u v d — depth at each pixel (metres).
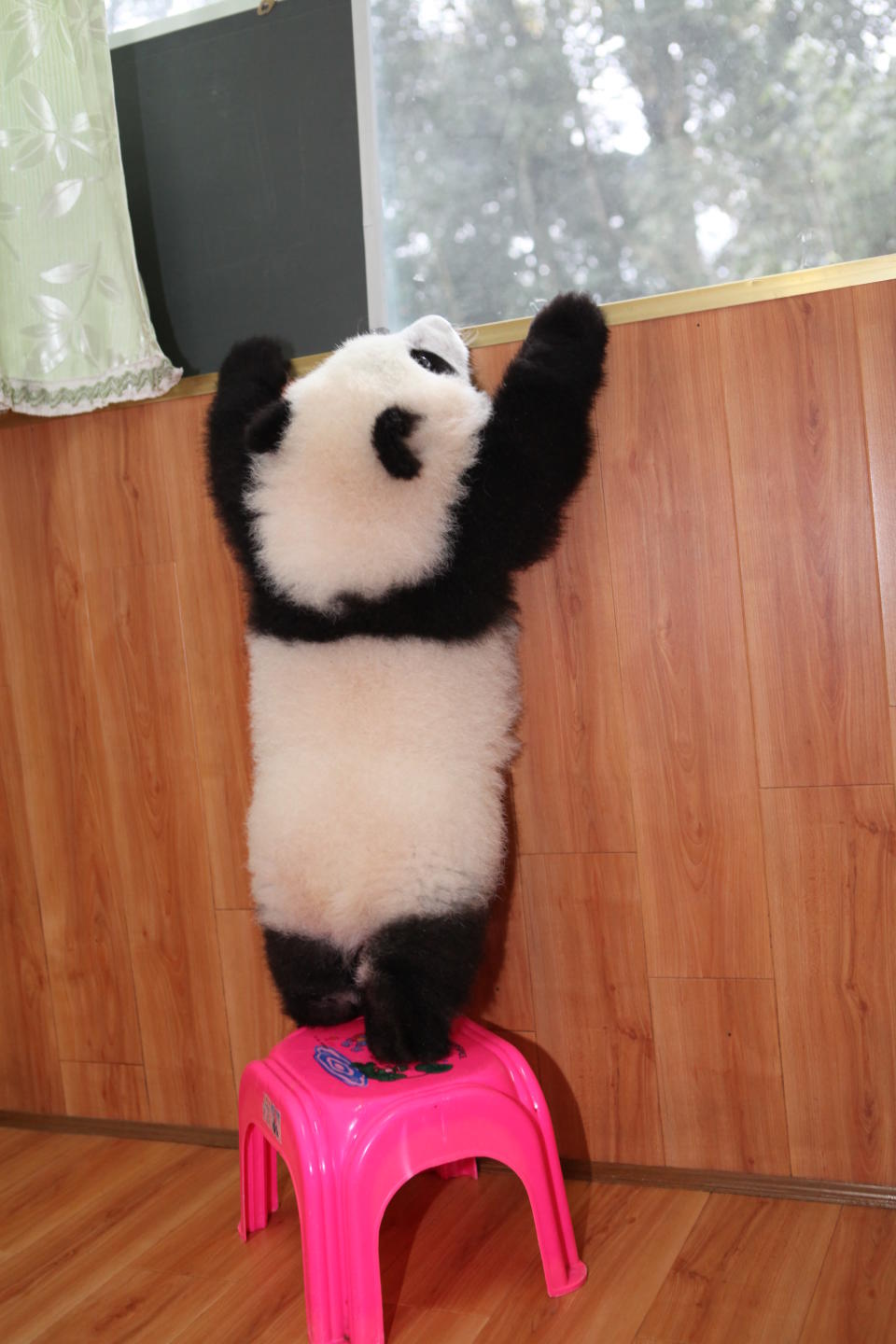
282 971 1.54
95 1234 1.64
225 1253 1.56
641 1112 1.67
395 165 1.73
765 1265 1.43
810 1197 1.58
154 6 1.82
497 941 1.71
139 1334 1.39
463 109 1.69
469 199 1.70
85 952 1.96
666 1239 1.51
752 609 1.55
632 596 1.60
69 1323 1.42
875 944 1.54
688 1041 1.64
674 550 1.58
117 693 1.89
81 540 1.88
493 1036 1.54
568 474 1.50
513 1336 1.33
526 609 1.65
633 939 1.65
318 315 1.77
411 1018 1.41
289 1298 1.45
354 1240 1.30
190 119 1.80
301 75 1.74
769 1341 1.29
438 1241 1.54
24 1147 1.94
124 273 1.72
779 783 1.56
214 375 1.77
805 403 1.50
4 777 1.97
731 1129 1.63
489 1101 1.38
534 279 1.68
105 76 1.69
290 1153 1.36
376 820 1.41
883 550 1.49
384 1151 1.32
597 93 1.63
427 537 1.43
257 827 1.53
